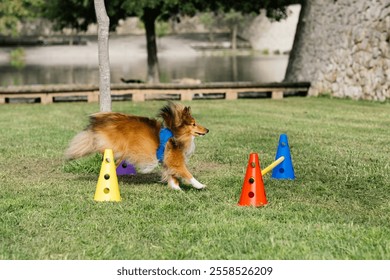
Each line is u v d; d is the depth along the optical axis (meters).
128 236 6.59
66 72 50.12
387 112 19.42
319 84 25.88
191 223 7.05
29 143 13.37
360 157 11.45
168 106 8.69
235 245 6.22
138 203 8.00
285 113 19.56
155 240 6.50
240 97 27.28
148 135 8.57
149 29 31.59
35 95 24.27
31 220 7.22
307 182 9.44
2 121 17.77
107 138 8.48
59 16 30.53
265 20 91.69
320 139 13.77
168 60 68.38
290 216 7.39
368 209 7.86
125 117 8.65
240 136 14.30
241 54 83.94
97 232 6.74
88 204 7.96
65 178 9.90
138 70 51.00
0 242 6.45
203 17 88.38
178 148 8.63
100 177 8.27
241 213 7.52
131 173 10.20
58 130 15.50
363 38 23.25
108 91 11.28
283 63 61.97
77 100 25.70
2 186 9.22
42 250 6.14
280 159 9.45
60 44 87.38
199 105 22.69
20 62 64.81
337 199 8.39
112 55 77.62
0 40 86.69
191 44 90.12
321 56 26.02
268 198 8.40
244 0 30.39
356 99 23.58
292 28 89.12
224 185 9.20
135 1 27.14
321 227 6.89
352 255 5.96
